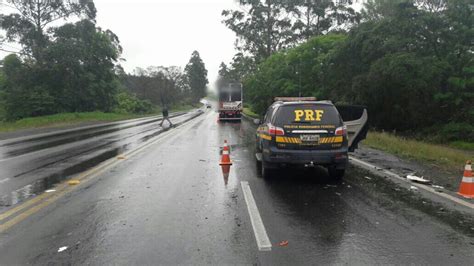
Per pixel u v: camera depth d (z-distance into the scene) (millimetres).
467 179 6910
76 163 10750
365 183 7930
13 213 5855
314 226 5199
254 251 4344
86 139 18641
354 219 5504
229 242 4613
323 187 7582
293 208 6070
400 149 12648
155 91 94750
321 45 28000
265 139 8375
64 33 47438
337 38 28203
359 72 22047
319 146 8016
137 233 4938
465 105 19531
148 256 4219
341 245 4516
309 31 45688
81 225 5270
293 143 8016
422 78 18047
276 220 5465
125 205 6258
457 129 18766
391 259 4121
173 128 26203
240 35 51188
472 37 18859
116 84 59000
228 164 10414
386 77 18984
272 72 32469
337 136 8031
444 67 18266
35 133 23141
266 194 7008
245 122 34031
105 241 4668
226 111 36094
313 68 25891
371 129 22125
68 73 47750
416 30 19438
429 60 18266
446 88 19984
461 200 6531
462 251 4344
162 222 5379
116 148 14391
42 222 5410
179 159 11406
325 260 4094
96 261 4102
